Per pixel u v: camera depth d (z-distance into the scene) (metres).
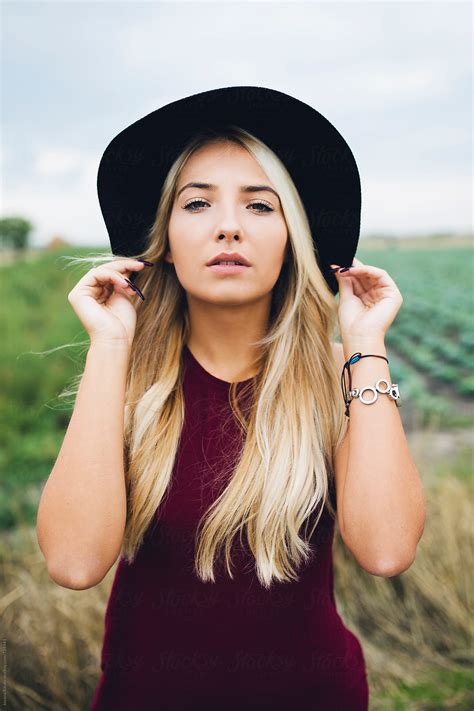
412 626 3.42
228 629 1.62
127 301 1.71
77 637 3.06
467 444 6.78
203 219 1.57
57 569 1.47
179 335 1.76
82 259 1.81
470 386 10.06
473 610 3.45
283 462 1.61
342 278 1.80
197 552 1.59
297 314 1.72
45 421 7.80
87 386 1.55
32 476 6.23
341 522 1.58
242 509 1.58
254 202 1.58
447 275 30.66
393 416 1.59
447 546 3.65
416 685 3.12
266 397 1.65
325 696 1.66
